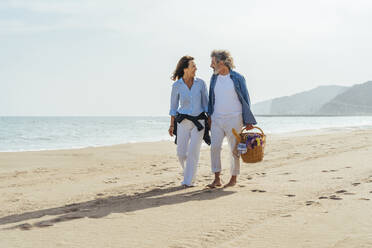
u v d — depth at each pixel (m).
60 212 4.40
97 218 3.99
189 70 5.62
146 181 6.62
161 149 13.85
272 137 19.28
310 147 12.34
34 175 7.68
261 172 7.07
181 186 5.88
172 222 3.74
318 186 5.44
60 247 3.08
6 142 19.92
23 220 4.08
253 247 2.94
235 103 5.62
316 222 3.55
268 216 3.87
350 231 3.22
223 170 7.68
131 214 4.11
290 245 2.94
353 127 36.03
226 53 5.66
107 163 9.76
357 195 4.68
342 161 8.20
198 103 5.70
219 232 3.37
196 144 5.72
